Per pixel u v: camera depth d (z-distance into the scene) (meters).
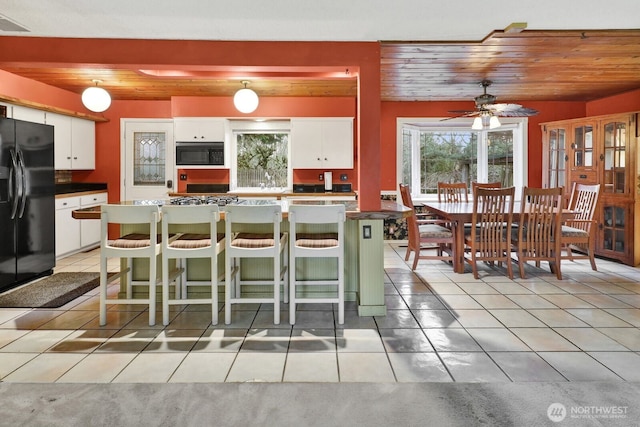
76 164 5.98
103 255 3.10
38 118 5.20
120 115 6.49
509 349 2.68
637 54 4.10
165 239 3.10
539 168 6.63
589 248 4.80
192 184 6.56
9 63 3.40
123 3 2.77
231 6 2.82
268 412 1.99
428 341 2.82
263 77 4.30
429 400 2.08
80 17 2.98
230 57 3.45
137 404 2.05
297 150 6.30
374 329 3.05
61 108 5.70
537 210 4.52
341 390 2.18
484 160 6.96
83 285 4.19
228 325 3.13
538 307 3.52
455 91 5.85
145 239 3.32
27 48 3.36
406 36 3.45
